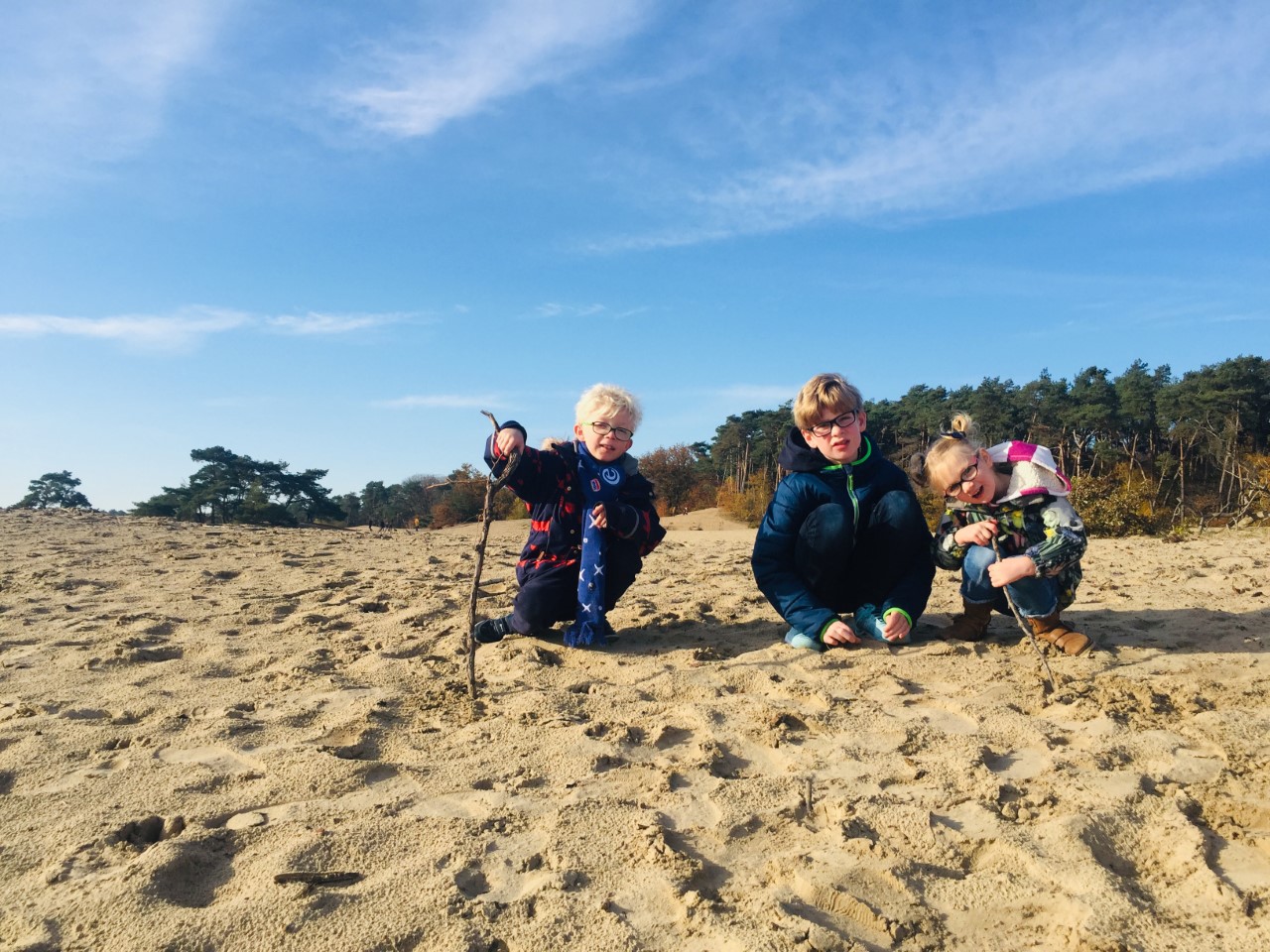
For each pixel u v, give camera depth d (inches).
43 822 92.7
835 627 155.8
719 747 114.5
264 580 270.4
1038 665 146.6
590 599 161.8
